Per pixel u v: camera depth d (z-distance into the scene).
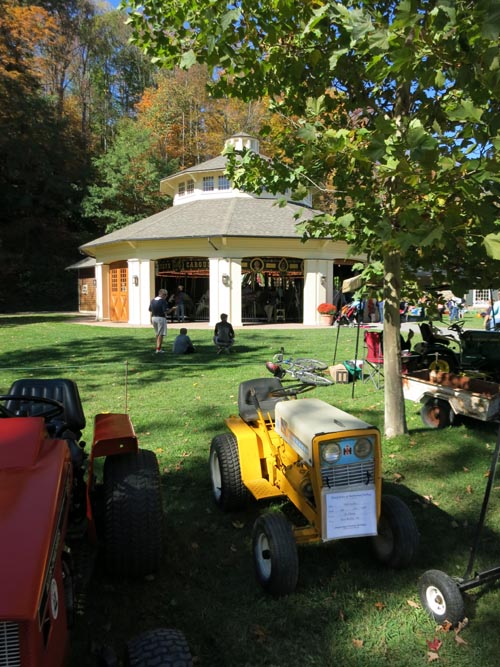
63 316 31.50
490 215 3.68
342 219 5.09
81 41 55.47
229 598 3.38
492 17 2.87
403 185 4.37
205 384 10.11
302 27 4.59
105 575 3.62
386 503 3.74
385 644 2.96
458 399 6.62
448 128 4.84
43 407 4.16
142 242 24.16
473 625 3.10
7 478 2.30
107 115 56.62
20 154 41.00
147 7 5.00
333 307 23.77
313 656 2.86
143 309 24.53
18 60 41.75
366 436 3.29
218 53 4.73
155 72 58.75
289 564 3.26
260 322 27.06
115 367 12.05
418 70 3.83
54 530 2.03
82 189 44.28
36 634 1.66
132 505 3.35
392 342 6.49
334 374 10.19
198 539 4.16
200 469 5.61
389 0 4.88
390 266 6.32
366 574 3.65
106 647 2.20
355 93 5.49
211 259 23.42
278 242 23.48
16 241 42.78
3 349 15.13
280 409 3.97
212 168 27.75
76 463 3.62
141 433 6.90
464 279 5.22
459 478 5.29
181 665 2.04
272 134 6.11
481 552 3.93
